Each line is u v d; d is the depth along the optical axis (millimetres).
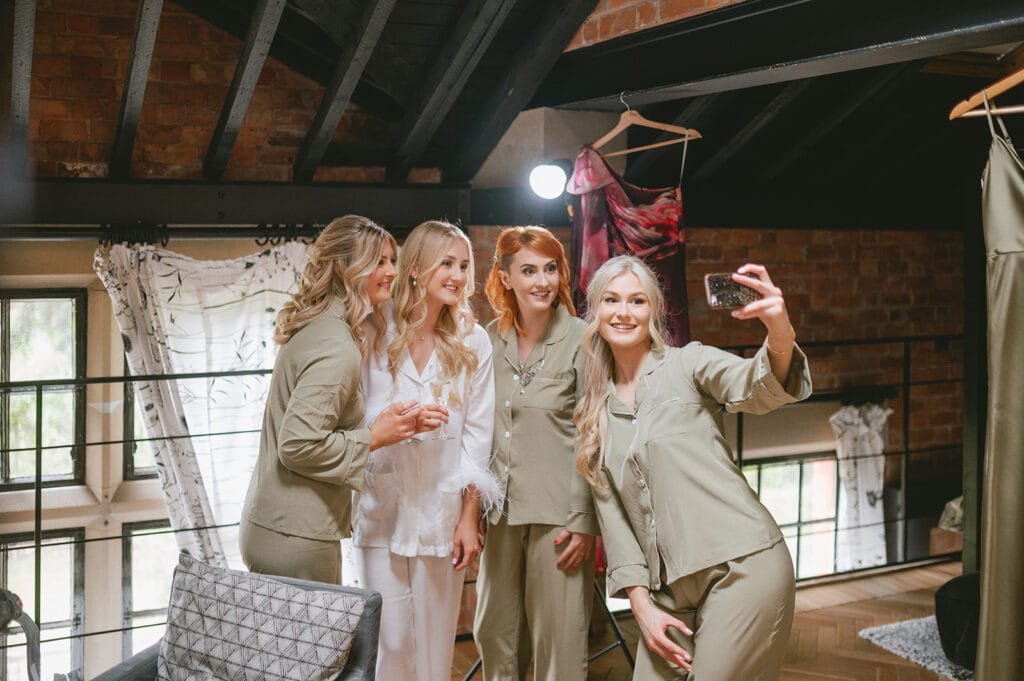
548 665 3240
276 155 5043
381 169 5207
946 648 4289
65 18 4594
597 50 4402
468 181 5238
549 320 3232
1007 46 5199
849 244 6270
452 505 3068
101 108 4691
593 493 2908
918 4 2934
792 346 2432
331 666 2486
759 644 2588
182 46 4801
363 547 3061
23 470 4871
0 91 4453
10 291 4742
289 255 4863
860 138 5527
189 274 4688
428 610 3098
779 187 5742
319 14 4133
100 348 4934
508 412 3207
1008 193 2566
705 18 3752
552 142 4879
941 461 6613
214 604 2668
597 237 4383
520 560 3311
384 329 3031
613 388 2846
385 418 2844
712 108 5082
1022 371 2553
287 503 2801
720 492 2643
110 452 4984
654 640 2695
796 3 3348
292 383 2801
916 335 6527
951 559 5727
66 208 4453
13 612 3062
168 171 4840
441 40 4438
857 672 4211
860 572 5555
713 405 2738
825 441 6242
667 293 4516
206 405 4723
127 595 5039
